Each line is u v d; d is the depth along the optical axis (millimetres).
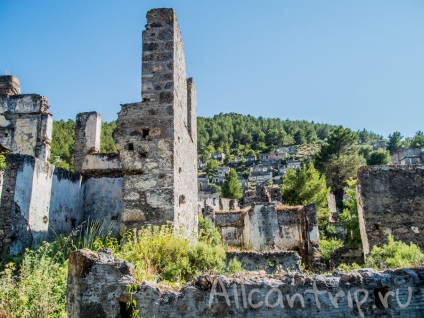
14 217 10680
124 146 10516
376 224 13789
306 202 31766
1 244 10234
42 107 19750
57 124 64312
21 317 6383
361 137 125312
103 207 15672
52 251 9789
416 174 14102
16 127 19438
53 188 13047
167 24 11242
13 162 11086
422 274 5215
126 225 9969
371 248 13570
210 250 8734
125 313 5328
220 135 133500
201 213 24047
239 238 22297
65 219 13867
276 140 127812
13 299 6691
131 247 8750
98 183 16047
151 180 10203
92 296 5352
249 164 104250
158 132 10516
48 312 6426
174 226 9875
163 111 10648
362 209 14195
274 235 19469
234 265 9766
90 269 5445
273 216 19750
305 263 18328
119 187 15891
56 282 7355
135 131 10586
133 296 5273
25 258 8812
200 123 146125
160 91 10797
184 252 8359
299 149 116625
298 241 19219
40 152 19125
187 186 12391
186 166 12414
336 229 28062
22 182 11156
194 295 5207
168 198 10047
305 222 18812
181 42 12336
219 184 84562
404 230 13609
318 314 4996
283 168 88750
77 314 5336
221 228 22359
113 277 5391
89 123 17750
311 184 33125
